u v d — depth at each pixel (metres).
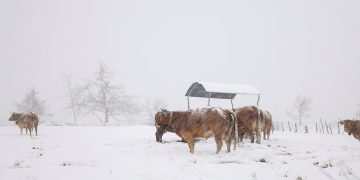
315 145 13.96
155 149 12.02
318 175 8.17
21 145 13.65
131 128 25.91
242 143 13.73
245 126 13.78
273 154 10.97
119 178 7.91
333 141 18.34
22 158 10.66
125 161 9.91
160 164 9.35
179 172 8.36
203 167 8.88
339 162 9.55
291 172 8.41
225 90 20.23
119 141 14.94
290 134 23.95
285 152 11.66
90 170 8.70
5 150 12.24
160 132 13.78
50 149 12.49
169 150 11.80
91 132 21.30
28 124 17.88
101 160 10.14
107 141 15.06
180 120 11.48
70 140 15.64
